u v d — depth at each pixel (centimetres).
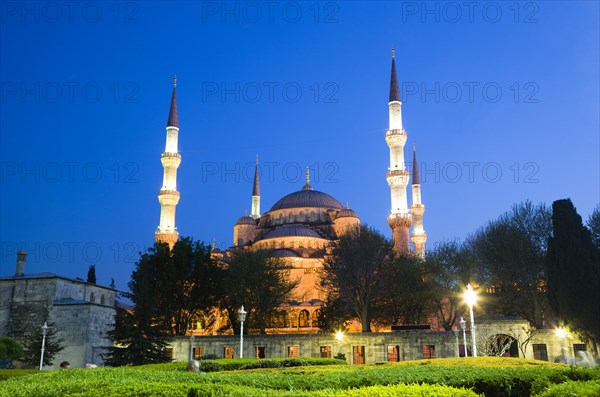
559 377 1734
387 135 11075
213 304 7881
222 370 3734
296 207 13075
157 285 7288
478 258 7875
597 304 5797
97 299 7856
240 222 12912
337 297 8512
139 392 1362
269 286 8019
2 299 7019
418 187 12888
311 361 3959
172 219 10944
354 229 8756
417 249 12238
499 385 1705
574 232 6144
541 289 7244
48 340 6328
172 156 11194
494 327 6384
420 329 6944
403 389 1353
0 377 3219
